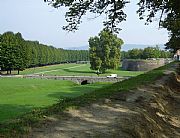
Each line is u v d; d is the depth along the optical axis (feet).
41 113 43.06
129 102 57.72
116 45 420.77
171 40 132.05
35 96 149.48
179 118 59.62
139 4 59.93
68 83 295.07
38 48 554.46
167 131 49.42
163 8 59.62
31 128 35.22
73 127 37.35
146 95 68.39
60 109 46.21
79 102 53.06
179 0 55.83
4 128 34.14
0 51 400.67
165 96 79.00
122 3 50.67
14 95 164.55
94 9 49.70
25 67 447.42
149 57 563.48
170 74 130.11
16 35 485.97
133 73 421.18
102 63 419.74
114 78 307.99
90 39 421.59
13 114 86.43
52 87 245.24
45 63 594.65
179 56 352.49
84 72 469.16
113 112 47.52
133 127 40.73
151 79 103.76
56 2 46.70
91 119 42.04
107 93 65.57
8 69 411.95
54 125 37.42
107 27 53.42
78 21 49.32
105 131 37.01
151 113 53.88
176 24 80.07
